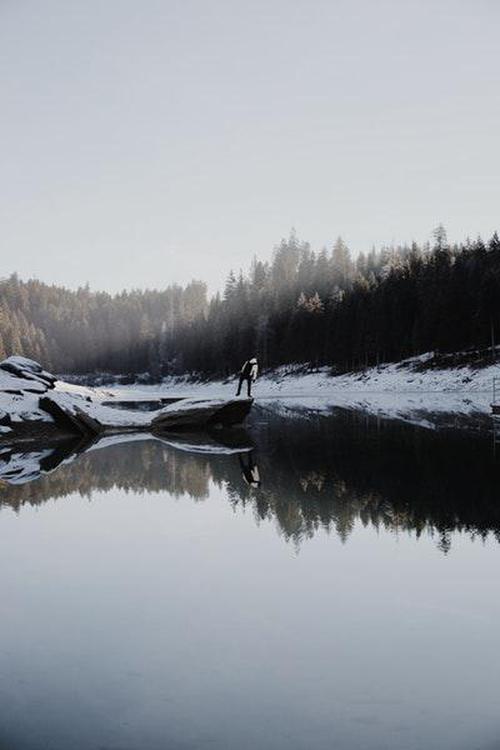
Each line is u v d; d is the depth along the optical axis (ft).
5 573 20.22
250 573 19.63
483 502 29.17
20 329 443.32
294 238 379.76
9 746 10.61
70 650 14.34
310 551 21.90
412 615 16.02
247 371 88.99
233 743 10.68
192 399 84.99
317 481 36.40
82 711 11.74
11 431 69.05
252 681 12.74
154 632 15.24
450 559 20.66
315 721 11.29
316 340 256.11
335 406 125.08
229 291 338.34
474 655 13.75
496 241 229.86
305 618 15.92
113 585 18.81
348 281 301.43
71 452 56.03
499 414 91.56
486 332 193.88
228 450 54.75
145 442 64.49
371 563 20.40
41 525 26.89
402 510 27.81
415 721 11.26
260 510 28.68
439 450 49.90
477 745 10.52
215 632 15.17
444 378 186.29
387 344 227.61
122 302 501.97
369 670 13.12
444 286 210.18
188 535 24.59
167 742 10.72
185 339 363.56
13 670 13.43
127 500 32.12
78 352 475.31
